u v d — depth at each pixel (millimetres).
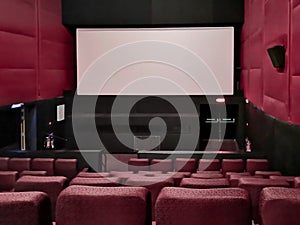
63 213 1859
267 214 1702
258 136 10656
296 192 1772
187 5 13812
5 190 6074
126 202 1836
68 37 14836
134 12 14000
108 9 14047
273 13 8594
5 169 8023
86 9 14062
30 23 11484
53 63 13312
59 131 14281
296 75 6719
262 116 9992
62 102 14305
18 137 11477
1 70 9781
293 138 6832
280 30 7898
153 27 14531
